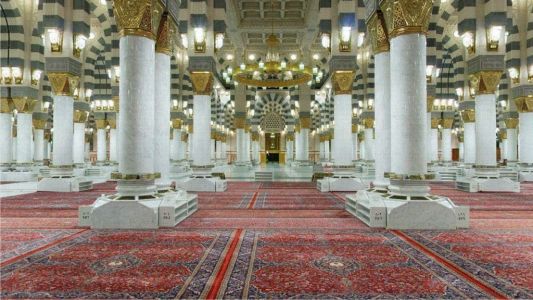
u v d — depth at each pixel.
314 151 29.84
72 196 8.74
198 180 9.88
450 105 16.98
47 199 8.19
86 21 9.73
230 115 27.23
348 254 3.87
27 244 4.27
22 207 7.02
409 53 5.35
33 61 12.41
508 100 15.48
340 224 5.45
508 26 12.09
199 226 5.30
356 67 9.79
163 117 6.71
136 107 5.46
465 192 9.79
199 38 9.76
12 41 12.05
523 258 3.71
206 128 10.09
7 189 10.27
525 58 12.07
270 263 3.56
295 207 7.11
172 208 5.24
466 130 13.19
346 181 9.85
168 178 6.77
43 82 15.80
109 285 2.99
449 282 3.05
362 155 23.55
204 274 3.25
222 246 4.19
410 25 5.34
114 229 5.09
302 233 4.85
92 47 14.16
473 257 3.75
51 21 9.22
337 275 3.22
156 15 5.71
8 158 12.71
